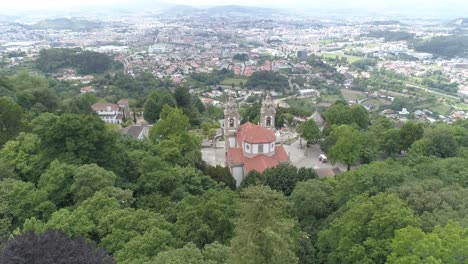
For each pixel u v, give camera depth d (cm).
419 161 9588
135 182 8156
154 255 5012
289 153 13525
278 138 14600
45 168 7750
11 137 9800
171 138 11544
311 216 7431
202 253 4972
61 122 7844
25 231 4828
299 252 6019
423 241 4375
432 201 6012
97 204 6138
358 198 6322
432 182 6756
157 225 5772
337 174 10212
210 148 14112
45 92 16150
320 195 7550
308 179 8994
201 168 10225
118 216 5816
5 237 5575
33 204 6391
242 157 10694
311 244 6481
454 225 4875
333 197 7700
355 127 15138
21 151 8000
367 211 5538
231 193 7100
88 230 5531
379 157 12875
